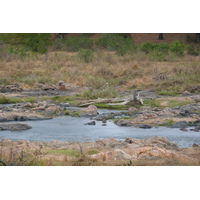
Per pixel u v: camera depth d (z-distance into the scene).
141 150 21.53
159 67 67.44
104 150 22.56
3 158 19.34
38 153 20.33
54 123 35.19
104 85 59.50
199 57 80.06
